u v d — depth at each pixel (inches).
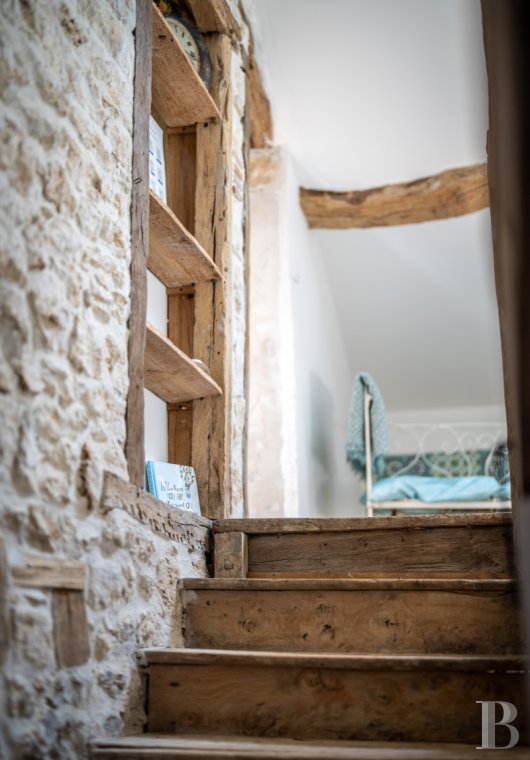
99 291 82.0
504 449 175.9
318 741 77.5
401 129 210.4
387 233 242.1
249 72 173.6
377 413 206.4
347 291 263.1
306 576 110.0
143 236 93.0
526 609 80.4
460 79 191.6
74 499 73.8
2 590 62.2
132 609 83.0
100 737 74.0
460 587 88.5
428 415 301.7
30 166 70.8
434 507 190.9
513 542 91.4
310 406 220.2
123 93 91.8
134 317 89.0
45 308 71.2
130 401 86.6
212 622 94.3
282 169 212.2
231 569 106.6
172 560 94.3
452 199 227.8
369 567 104.1
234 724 81.1
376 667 79.2
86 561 74.6
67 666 69.9
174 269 126.0
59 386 72.8
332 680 80.5
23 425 66.7
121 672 79.2
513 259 66.9
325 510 229.6
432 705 78.6
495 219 83.3
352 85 197.8
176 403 128.8
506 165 66.6
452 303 261.7
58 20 77.8
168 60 119.6
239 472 136.2
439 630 88.4
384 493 193.2
